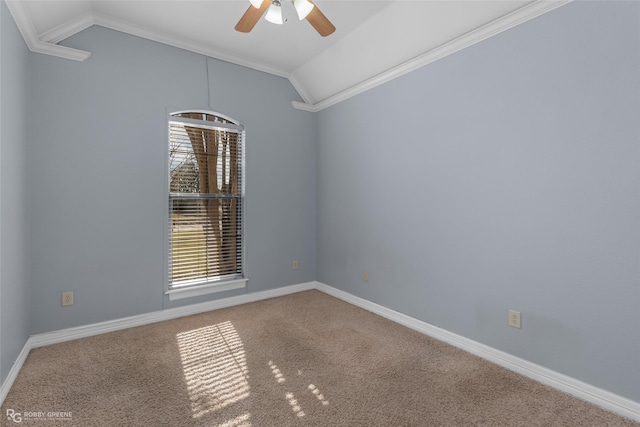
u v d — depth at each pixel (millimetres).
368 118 3209
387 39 2705
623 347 1643
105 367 2098
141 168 2814
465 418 1617
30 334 2359
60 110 2455
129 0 2391
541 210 1945
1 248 1764
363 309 3256
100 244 2641
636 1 1588
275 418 1616
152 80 2861
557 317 1883
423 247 2680
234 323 2867
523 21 2008
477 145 2277
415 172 2738
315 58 3322
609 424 1576
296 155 3818
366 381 1948
